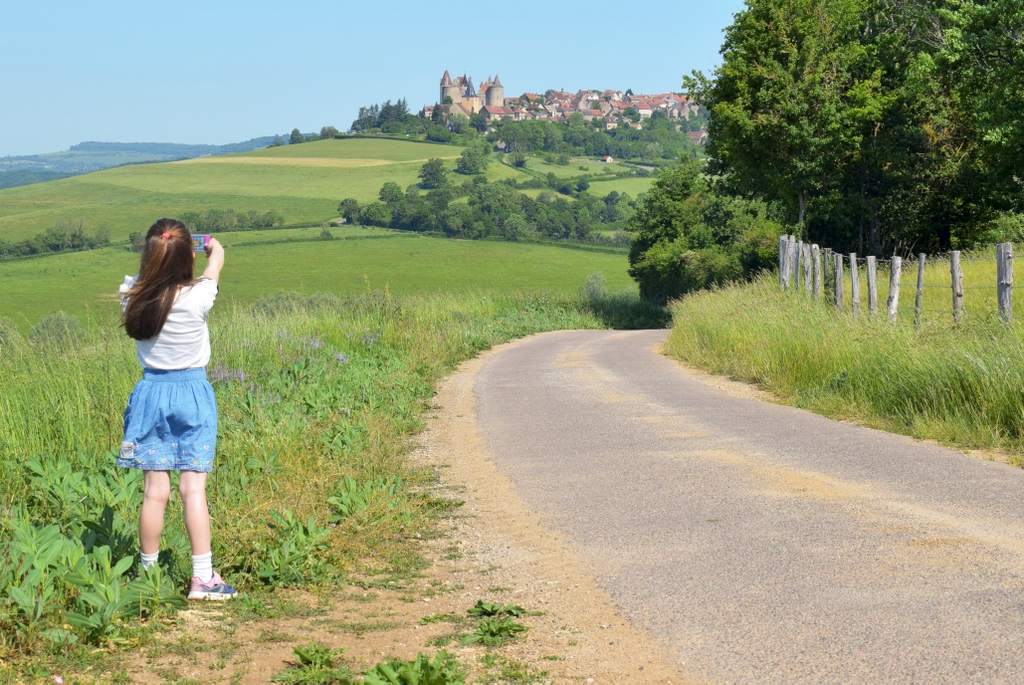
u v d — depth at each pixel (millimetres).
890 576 4500
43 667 3389
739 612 4133
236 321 16297
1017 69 27047
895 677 3332
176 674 3436
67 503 5438
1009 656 3455
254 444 8070
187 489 4340
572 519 6137
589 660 3697
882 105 32531
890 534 5234
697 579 4656
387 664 3402
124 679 3354
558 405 11688
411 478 7738
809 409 10391
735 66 33625
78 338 10336
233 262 148375
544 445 9016
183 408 4266
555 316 39000
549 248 164500
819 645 3682
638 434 9258
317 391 11258
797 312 15180
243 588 4703
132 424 4266
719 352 15570
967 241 34781
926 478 6668
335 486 6992
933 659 3469
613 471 7566
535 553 5441
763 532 5441
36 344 10078
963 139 34812
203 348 4352
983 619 3857
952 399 8930
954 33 27953
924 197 35656
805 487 6531
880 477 6758
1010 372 8680
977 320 11352
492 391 13453
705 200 75812
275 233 178375
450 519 6449
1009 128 27391
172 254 4242
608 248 161500
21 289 122875
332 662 3643
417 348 17797
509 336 27578
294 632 4031
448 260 151125
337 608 4480
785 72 32750
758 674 3445
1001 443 7824
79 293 119188
